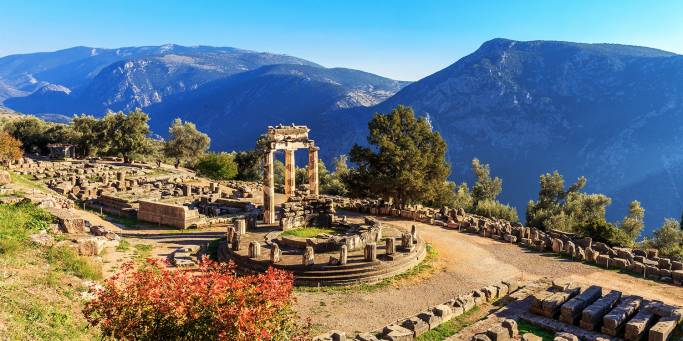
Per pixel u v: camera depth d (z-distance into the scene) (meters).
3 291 17.50
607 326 21.80
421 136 59.12
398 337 21.03
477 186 94.88
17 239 25.33
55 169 75.19
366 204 57.59
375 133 57.47
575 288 26.47
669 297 28.48
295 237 35.88
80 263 24.16
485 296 27.30
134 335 12.08
